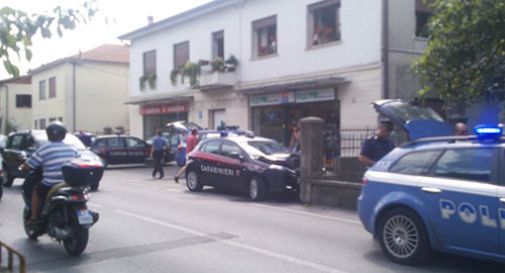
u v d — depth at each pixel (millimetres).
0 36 3936
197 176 14141
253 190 12453
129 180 17969
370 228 6867
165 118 27172
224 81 21734
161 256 6875
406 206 6414
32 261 6668
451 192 6004
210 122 23516
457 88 8906
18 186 15609
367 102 16438
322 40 18219
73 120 35812
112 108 37375
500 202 5594
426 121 10844
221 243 7594
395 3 16172
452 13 8477
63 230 6855
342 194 11305
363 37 16578
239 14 21656
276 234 8250
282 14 19578
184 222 9266
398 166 6723
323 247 7367
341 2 17328
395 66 16109
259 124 21125
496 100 9070
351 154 13359
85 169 6887
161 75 26953
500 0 7996
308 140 11914
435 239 6152
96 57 36906
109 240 7832
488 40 8297
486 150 5973
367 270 6191
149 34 27812
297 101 18844
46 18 4137
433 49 8812
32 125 42781
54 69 37469
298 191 12789
